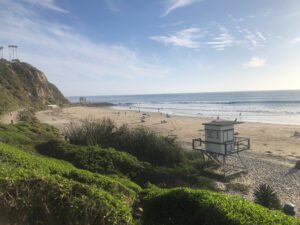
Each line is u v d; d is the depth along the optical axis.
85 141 15.80
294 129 33.78
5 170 4.99
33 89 88.12
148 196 6.60
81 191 4.58
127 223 4.38
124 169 11.93
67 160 12.02
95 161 11.85
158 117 51.75
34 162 7.37
